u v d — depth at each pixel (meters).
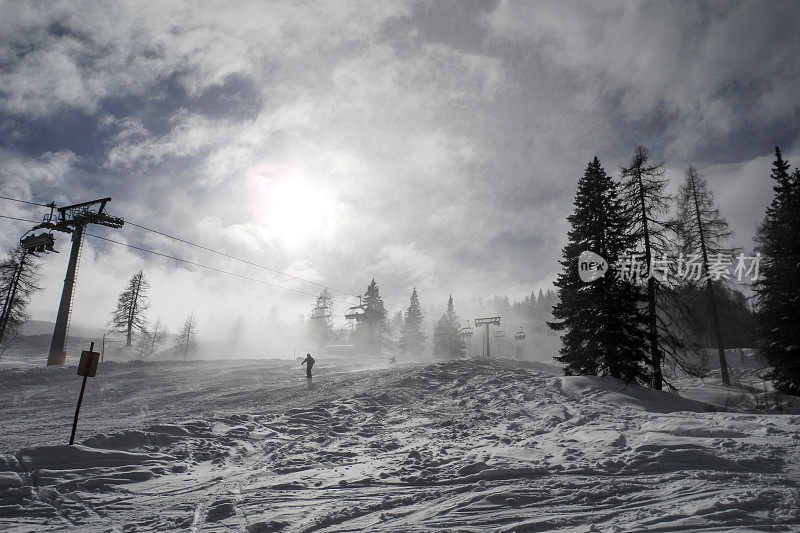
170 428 10.12
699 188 28.80
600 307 21.12
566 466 7.40
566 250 23.58
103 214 33.91
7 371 24.58
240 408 15.43
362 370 28.50
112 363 31.98
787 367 22.36
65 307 32.12
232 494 6.43
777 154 26.70
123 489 6.59
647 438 8.78
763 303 25.09
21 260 40.78
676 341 20.80
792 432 8.67
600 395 16.39
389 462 8.26
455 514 5.47
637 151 22.95
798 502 5.30
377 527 5.11
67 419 13.55
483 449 9.09
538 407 14.73
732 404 22.14
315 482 7.04
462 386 19.34
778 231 24.64
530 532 4.84
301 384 21.97
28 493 6.16
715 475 6.49
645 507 5.43
